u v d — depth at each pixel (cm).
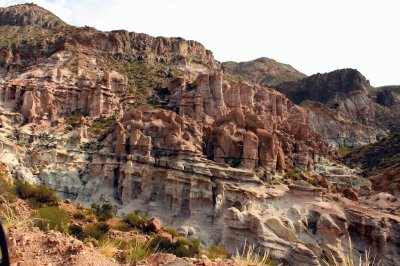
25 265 716
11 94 8444
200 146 6028
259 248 3962
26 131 7138
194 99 8325
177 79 9744
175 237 3644
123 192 5606
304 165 6431
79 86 9062
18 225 976
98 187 5975
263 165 5662
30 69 9831
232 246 4209
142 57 12712
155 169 5609
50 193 3409
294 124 7862
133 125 6347
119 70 11269
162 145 5984
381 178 6781
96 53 11775
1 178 2772
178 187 5225
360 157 10512
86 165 6431
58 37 11981
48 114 8044
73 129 7381
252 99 8994
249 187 5031
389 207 5053
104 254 919
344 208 4638
